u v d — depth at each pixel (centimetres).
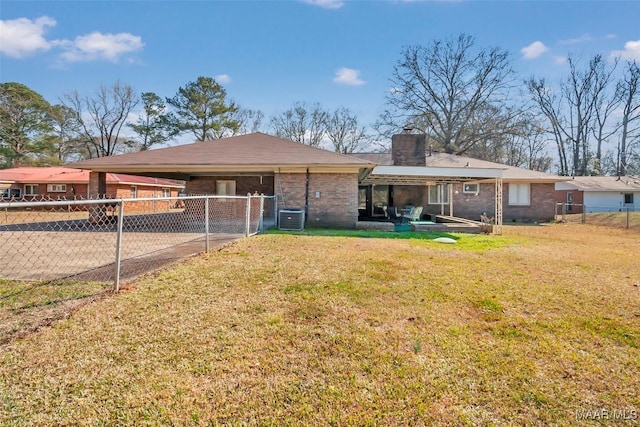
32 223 1216
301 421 182
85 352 242
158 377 216
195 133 3447
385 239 856
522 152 3366
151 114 3581
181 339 265
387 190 1741
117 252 372
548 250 738
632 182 2784
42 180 2367
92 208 1189
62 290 373
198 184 1495
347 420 183
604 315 335
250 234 891
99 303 335
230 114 3566
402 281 440
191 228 1112
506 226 1430
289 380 217
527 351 260
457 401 201
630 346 271
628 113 2930
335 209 1149
